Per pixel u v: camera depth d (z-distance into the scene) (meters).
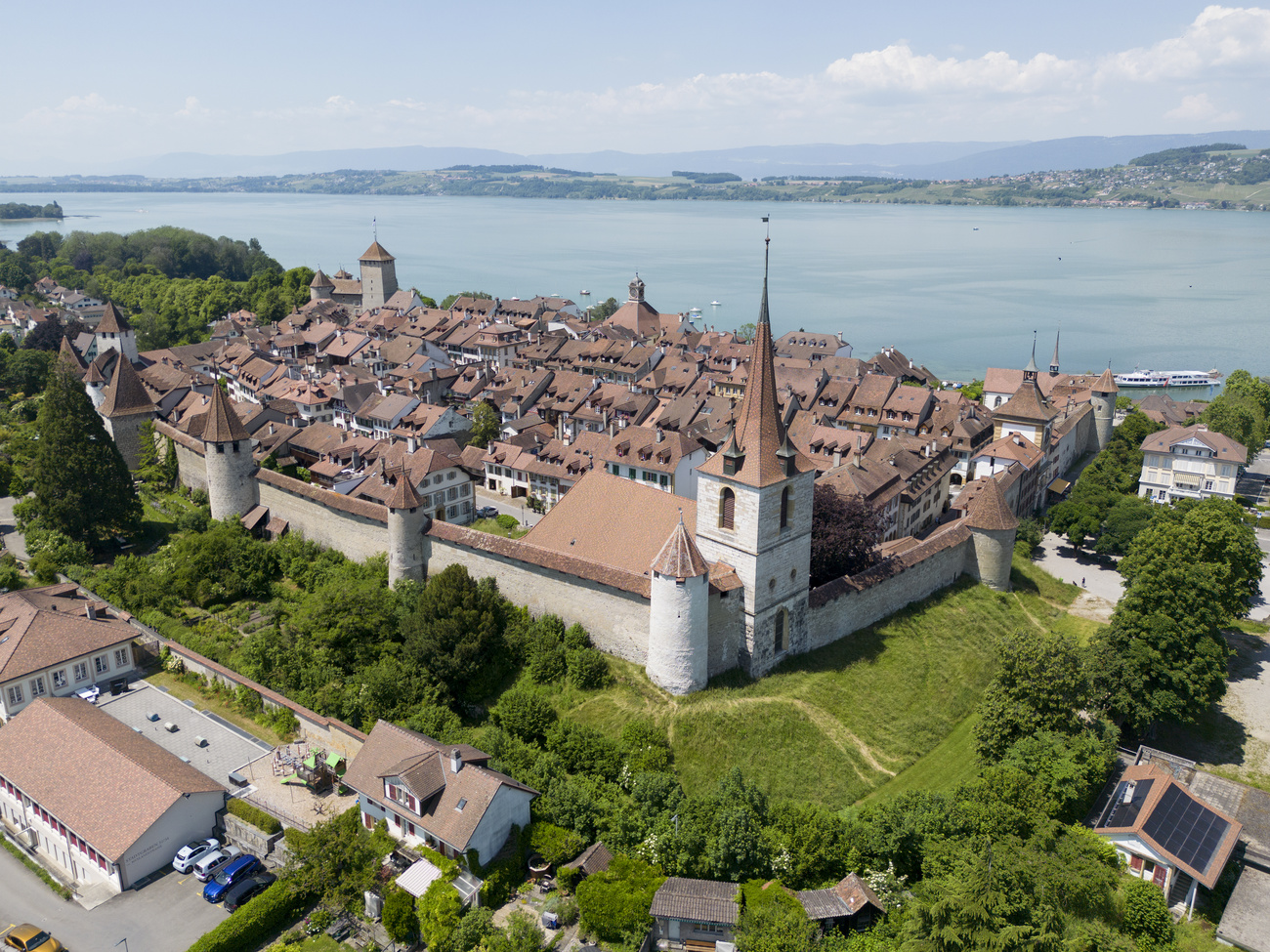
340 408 170.75
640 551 87.75
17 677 78.31
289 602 102.75
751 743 77.00
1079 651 82.62
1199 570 90.88
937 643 96.75
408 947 58.44
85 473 111.31
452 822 61.78
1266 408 189.00
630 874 60.78
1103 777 74.00
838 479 114.06
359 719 79.06
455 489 125.00
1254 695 96.94
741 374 190.75
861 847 65.06
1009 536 110.06
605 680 83.19
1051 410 149.75
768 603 83.50
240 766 74.12
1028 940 51.56
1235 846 70.06
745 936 55.25
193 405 158.25
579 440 140.25
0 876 64.69
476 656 83.00
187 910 60.94
